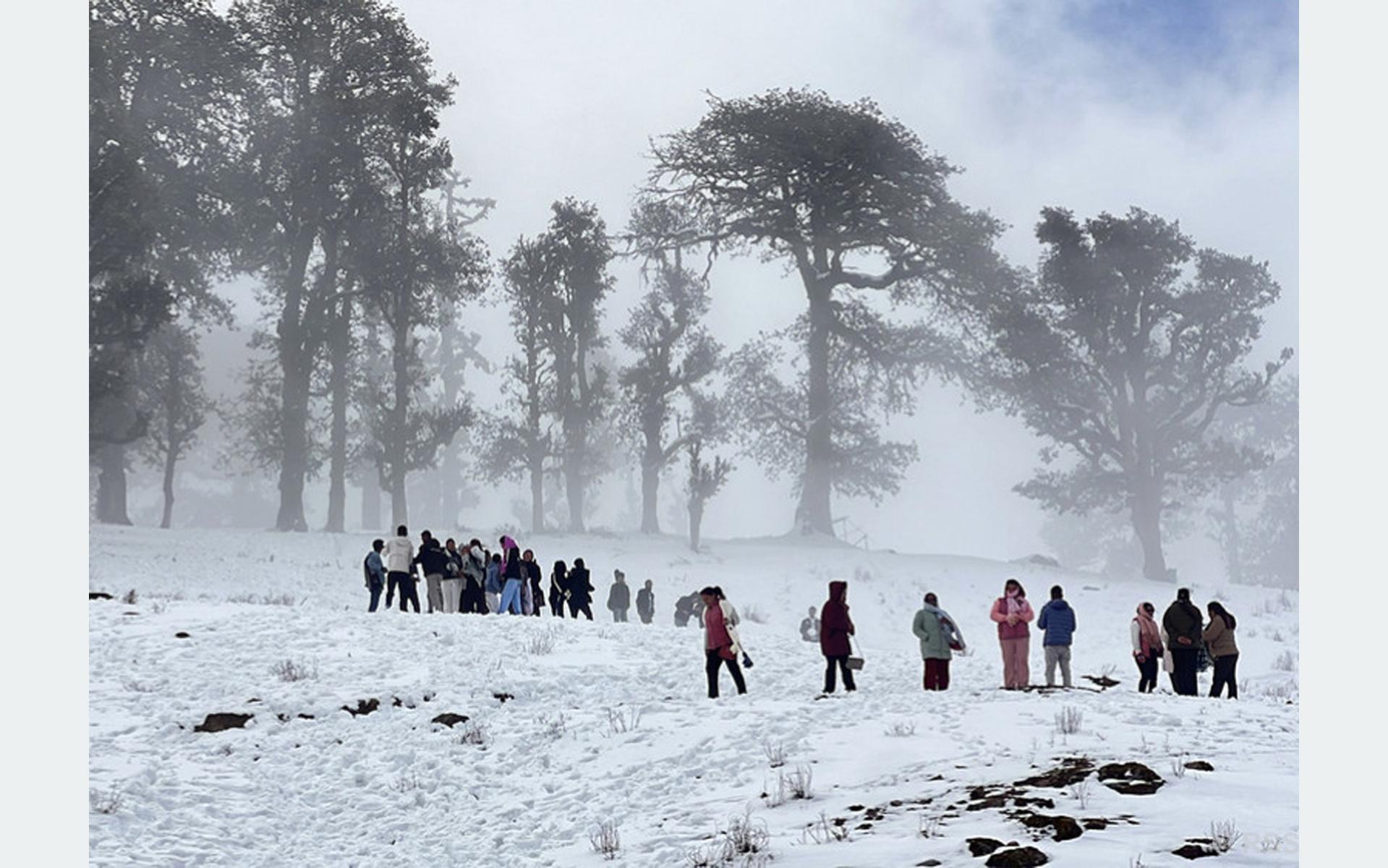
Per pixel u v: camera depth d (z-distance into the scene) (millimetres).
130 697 18453
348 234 73375
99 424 64000
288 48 74812
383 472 70250
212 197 72562
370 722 18234
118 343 67812
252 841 13242
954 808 11469
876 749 14992
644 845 11859
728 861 10734
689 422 77688
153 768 15281
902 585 57969
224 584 45156
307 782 15672
